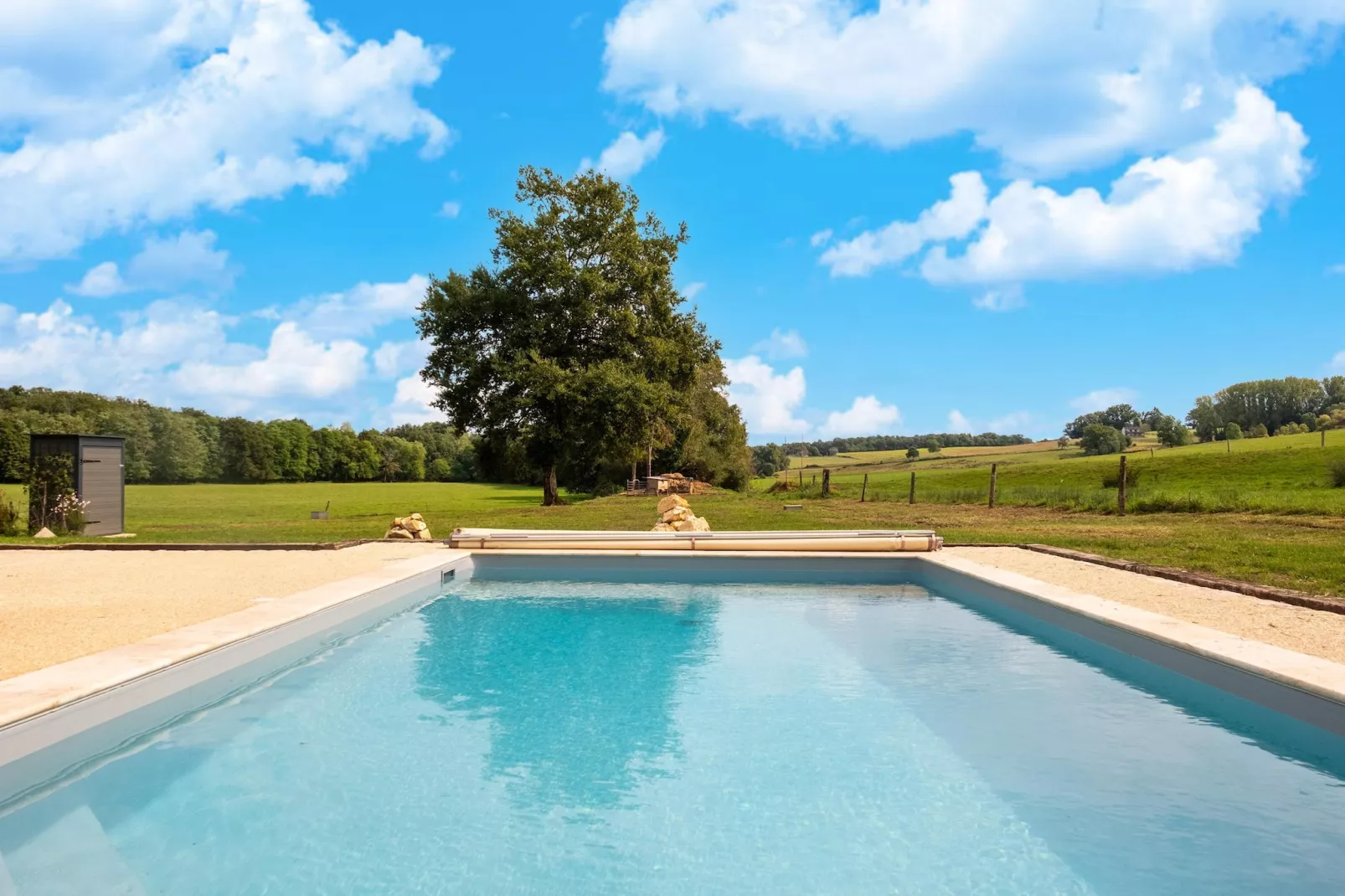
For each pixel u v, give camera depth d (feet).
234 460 256.32
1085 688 17.20
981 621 24.61
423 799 11.75
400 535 42.52
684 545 35.65
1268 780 12.23
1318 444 165.58
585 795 11.91
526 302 89.10
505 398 86.84
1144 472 147.54
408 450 308.40
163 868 9.55
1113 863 9.70
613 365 86.63
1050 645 21.38
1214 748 13.66
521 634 22.88
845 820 11.04
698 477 161.68
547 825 10.91
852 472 255.29
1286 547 33.35
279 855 9.91
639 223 97.19
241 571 28.71
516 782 12.37
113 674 13.50
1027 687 17.33
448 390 90.53
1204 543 35.96
